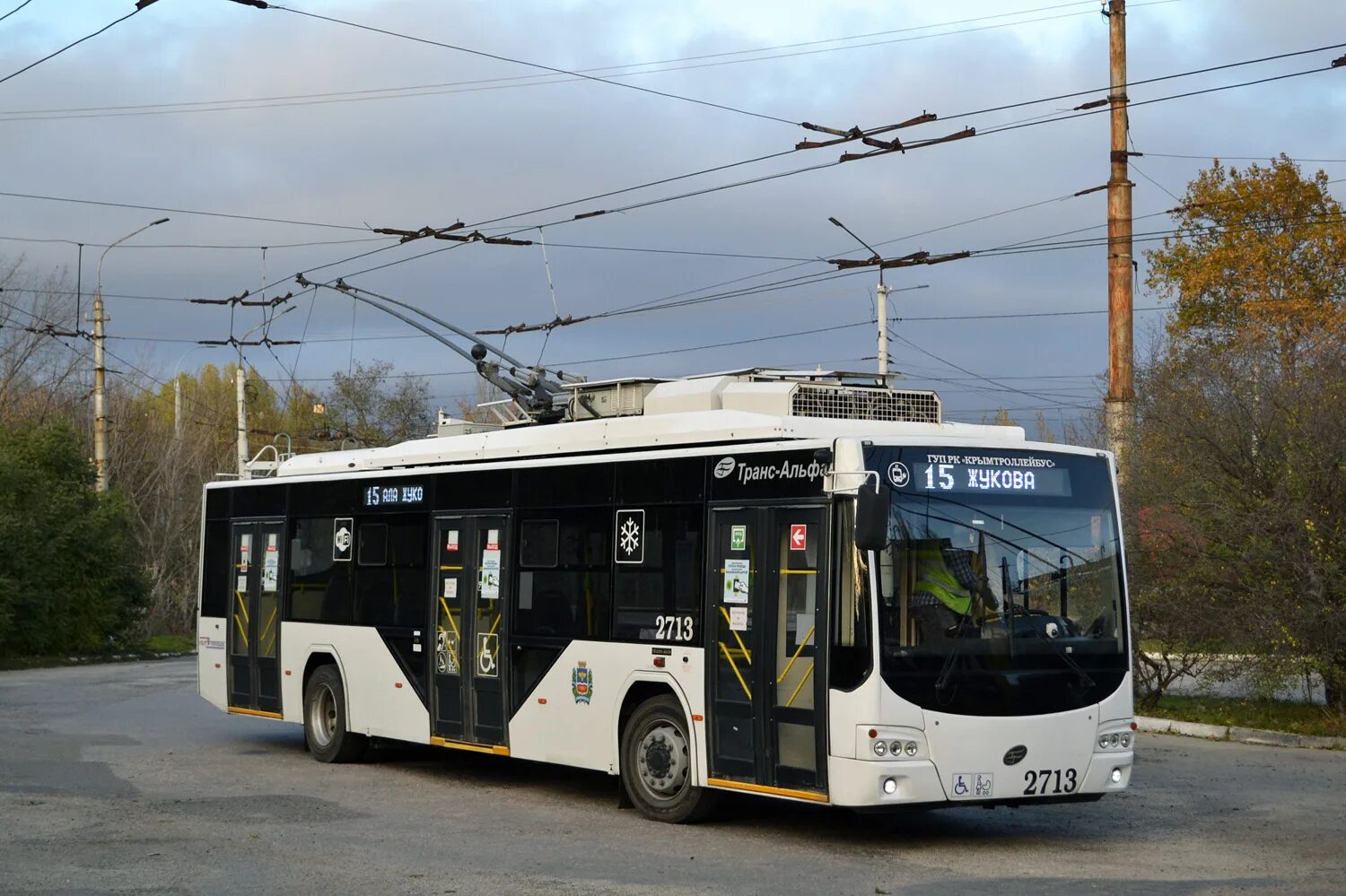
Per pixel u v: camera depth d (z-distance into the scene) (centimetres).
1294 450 1836
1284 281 3481
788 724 1068
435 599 1453
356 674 1559
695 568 1167
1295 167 3534
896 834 1137
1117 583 1123
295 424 6700
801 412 1262
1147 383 2175
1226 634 1856
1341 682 1852
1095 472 1137
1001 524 1084
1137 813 1249
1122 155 2252
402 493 1524
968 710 1033
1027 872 973
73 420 5081
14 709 2234
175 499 5166
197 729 1931
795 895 890
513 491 1371
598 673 1248
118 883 918
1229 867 991
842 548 1043
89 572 3719
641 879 941
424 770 1545
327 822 1180
